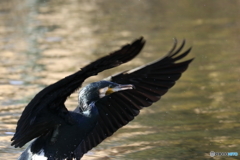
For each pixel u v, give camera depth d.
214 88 16.03
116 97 9.85
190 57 20.03
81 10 30.94
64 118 8.85
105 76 17.06
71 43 22.34
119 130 12.40
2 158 10.39
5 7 31.25
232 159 10.42
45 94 7.89
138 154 10.70
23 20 27.50
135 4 32.81
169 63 9.70
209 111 13.81
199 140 11.55
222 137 11.78
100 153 10.79
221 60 19.50
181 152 10.83
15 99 14.40
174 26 26.08
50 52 20.61
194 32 24.55
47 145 9.13
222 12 29.14
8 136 11.61
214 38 23.27
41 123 8.69
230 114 13.52
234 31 24.50
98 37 23.66
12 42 22.41
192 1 32.78
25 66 18.31
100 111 9.83
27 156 9.23
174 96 15.37
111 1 34.06
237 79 16.97
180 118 13.27
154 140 11.60
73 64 18.53
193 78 17.28
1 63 18.69
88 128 9.14
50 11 30.36
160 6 31.92
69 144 9.12
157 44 22.16
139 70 9.87
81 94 9.45
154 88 9.77
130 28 25.78
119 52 7.32
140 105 9.80
